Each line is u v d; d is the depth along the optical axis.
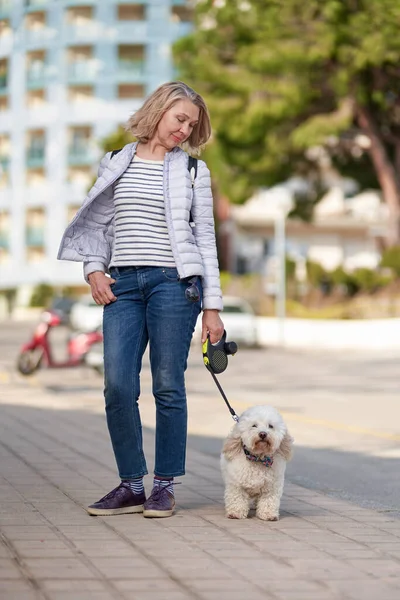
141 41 82.00
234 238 72.31
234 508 6.14
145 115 6.30
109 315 6.28
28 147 85.06
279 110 40.06
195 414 14.08
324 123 39.69
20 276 85.19
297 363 27.97
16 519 5.90
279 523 6.06
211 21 42.84
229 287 47.47
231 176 45.22
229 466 6.13
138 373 6.26
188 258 6.20
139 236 6.21
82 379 21.22
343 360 29.53
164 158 6.32
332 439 11.81
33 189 84.81
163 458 6.23
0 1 85.38
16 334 45.56
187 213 6.25
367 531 5.86
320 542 5.48
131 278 6.23
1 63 85.81
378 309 42.00
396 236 44.16
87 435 10.59
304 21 39.09
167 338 6.20
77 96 83.44
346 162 48.66
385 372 24.31
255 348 37.03
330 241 73.31
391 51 37.16
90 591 4.24
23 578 4.45
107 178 6.27
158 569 4.69
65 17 82.50
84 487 7.12
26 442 9.88
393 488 8.45
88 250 6.33
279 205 39.88
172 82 6.34
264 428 5.95
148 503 6.12
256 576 4.62
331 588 4.43
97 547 5.14
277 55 38.44
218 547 5.25
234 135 41.53
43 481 7.39
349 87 39.78
